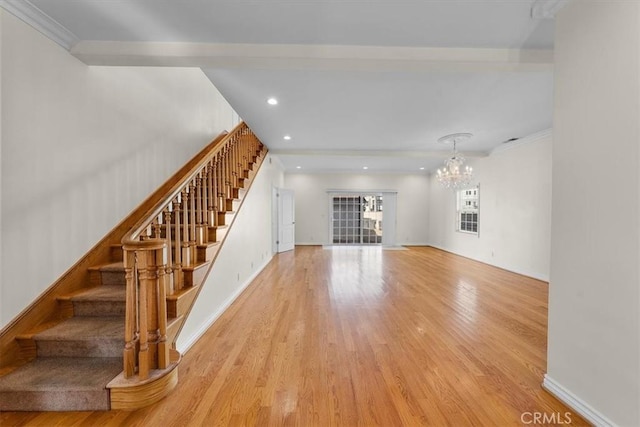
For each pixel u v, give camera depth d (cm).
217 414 171
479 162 665
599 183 153
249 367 221
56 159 211
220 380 204
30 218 194
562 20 177
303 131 477
